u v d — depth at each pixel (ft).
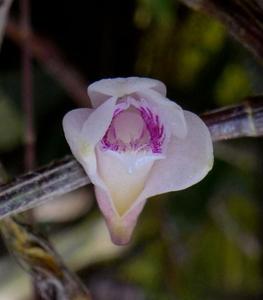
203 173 0.69
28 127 0.95
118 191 0.69
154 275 1.08
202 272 1.10
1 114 1.01
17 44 1.01
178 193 1.06
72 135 0.68
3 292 0.99
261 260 1.10
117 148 0.69
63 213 1.03
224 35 1.03
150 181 0.70
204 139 0.69
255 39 0.75
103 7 1.03
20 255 0.79
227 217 1.09
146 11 1.01
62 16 1.03
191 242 1.08
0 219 0.74
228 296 1.09
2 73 1.01
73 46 1.03
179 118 0.69
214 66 1.04
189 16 1.01
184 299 1.08
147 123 0.70
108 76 1.04
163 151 0.69
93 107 0.69
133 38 1.03
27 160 0.95
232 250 1.11
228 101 1.05
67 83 1.03
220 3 0.75
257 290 1.10
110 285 1.07
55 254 0.79
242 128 0.73
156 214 1.06
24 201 0.72
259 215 1.08
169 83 1.03
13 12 0.98
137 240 1.07
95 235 1.04
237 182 1.06
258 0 0.74
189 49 1.03
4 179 0.80
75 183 0.72
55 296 0.79
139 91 0.69
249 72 1.01
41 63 1.02
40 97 1.02
